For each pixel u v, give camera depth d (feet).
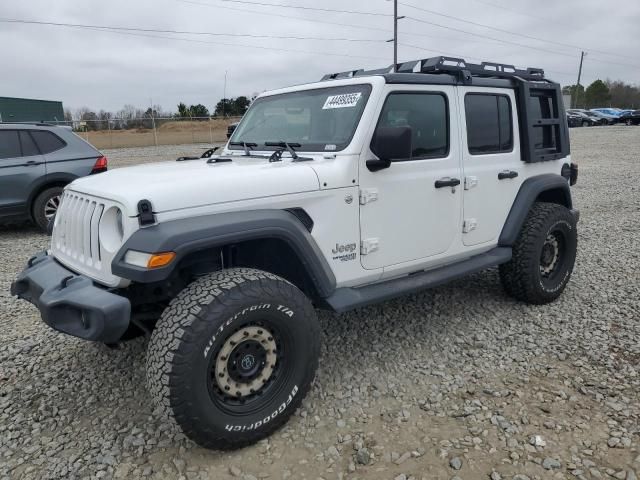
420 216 12.40
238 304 8.73
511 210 14.79
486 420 9.96
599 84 245.45
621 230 24.99
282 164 10.92
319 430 9.80
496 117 14.28
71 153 27.04
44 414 10.44
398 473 8.63
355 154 11.00
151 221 8.61
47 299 9.14
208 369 8.60
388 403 10.62
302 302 9.62
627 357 12.28
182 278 10.23
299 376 9.75
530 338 13.44
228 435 8.90
